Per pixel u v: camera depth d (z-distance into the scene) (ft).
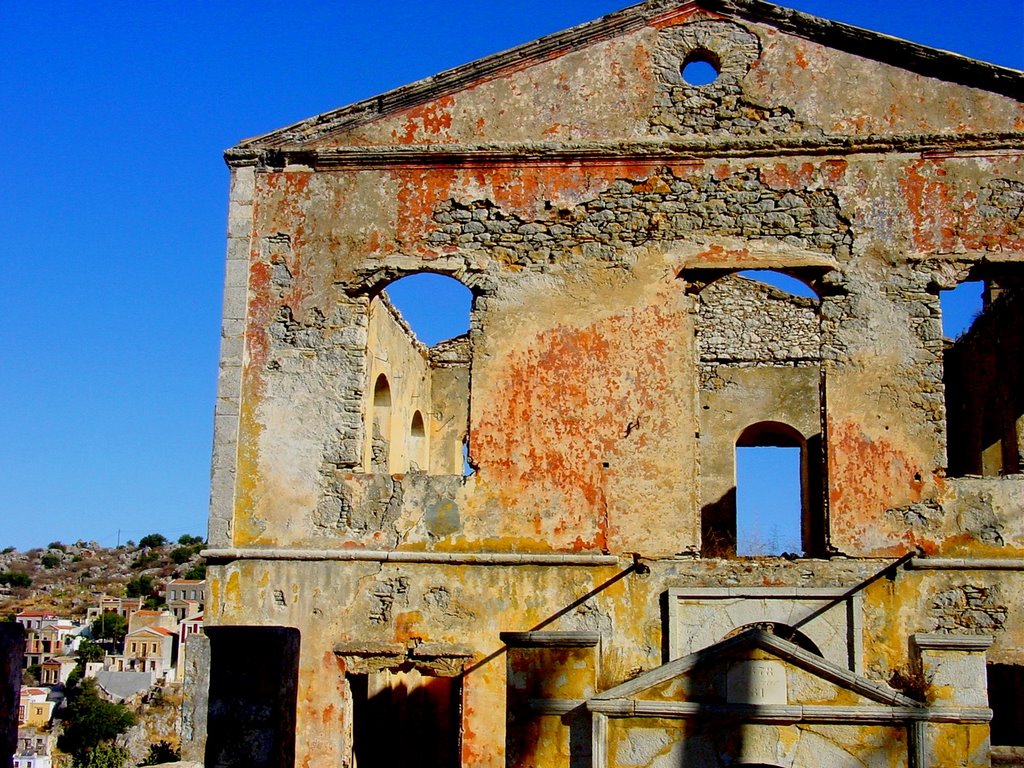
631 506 53.21
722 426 82.33
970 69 55.31
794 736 35.63
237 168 58.08
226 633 38.45
